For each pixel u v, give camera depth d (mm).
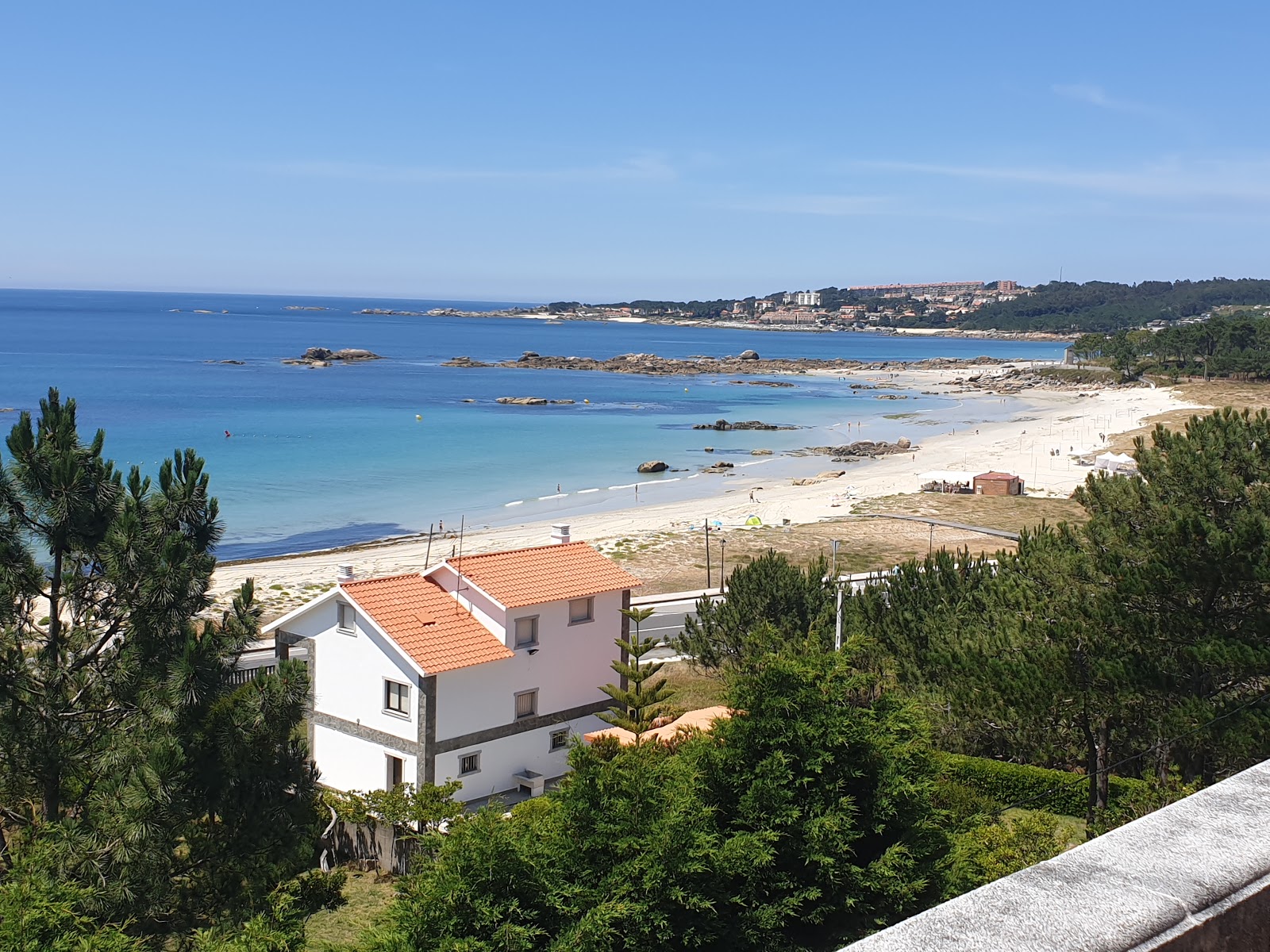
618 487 127375
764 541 93562
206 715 25625
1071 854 4633
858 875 18406
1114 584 31719
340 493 119250
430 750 38188
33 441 26438
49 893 18484
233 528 101875
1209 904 4262
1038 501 113250
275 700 26031
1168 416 191500
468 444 156500
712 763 19328
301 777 27312
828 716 19469
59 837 23031
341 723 40625
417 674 38188
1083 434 173625
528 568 43156
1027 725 32375
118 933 17953
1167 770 31750
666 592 76188
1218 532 28797
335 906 28031
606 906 15047
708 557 86188
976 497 115562
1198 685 30203
